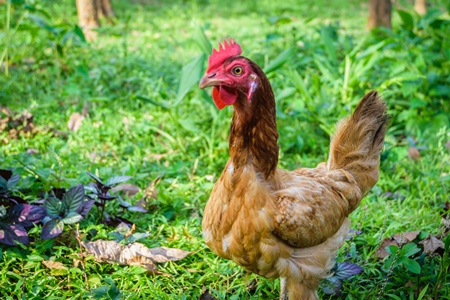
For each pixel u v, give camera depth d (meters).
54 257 1.56
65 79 2.63
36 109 2.23
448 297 1.52
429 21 2.73
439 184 1.92
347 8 5.44
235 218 1.36
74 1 4.71
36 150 2.00
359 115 1.51
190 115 2.24
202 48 2.12
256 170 1.36
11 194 1.72
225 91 1.35
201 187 1.86
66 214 1.59
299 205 1.35
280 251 1.36
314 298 1.42
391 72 2.40
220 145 2.02
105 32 3.62
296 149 2.12
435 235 1.66
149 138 2.12
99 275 1.54
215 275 1.58
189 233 1.68
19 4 2.54
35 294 1.48
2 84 2.46
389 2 3.97
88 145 2.06
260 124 1.35
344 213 1.45
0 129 2.08
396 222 1.68
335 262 1.50
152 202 1.79
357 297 1.55
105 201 1.72
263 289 1.56
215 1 5.34
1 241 1.56
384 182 1.93
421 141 2.17
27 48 2.89
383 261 1.61
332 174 1.47
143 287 1.53
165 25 4.09
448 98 2.42
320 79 2.39
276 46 3.13
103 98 2.18
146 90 2.45
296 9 5.11
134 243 1.59
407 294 1.56
